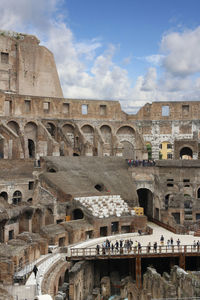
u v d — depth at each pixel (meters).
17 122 79.00
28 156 81.12
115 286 51.31
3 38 88.56
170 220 66.00
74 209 61.53
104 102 90.44
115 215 61.62
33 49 93.56
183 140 87.31
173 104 92.12
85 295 46.50
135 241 56.62
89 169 74.06
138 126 92.12
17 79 90.62
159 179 76.25
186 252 50.28
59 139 84.50
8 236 52.41
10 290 35.88
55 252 50.06
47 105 89.38
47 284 37.88
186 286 41.47
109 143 91.19
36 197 66.19
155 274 45.41
